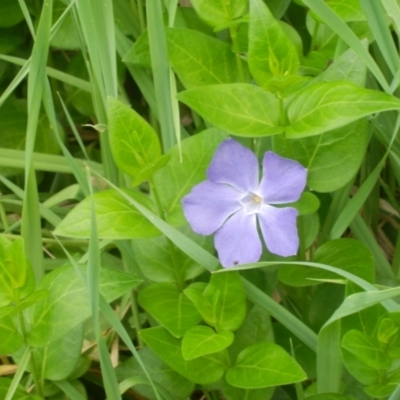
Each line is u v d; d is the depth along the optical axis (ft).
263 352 0.85
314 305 0.99
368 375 0.82
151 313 0.90
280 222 0.85
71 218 0.87
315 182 0.93
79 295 0.84
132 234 0.87
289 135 0.85
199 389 1.01
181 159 0.88
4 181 0.99
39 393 0.90
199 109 0.86
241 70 1.02
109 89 0.96
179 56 1.02
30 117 0.87
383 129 1.03
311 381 1.00
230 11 1.00
